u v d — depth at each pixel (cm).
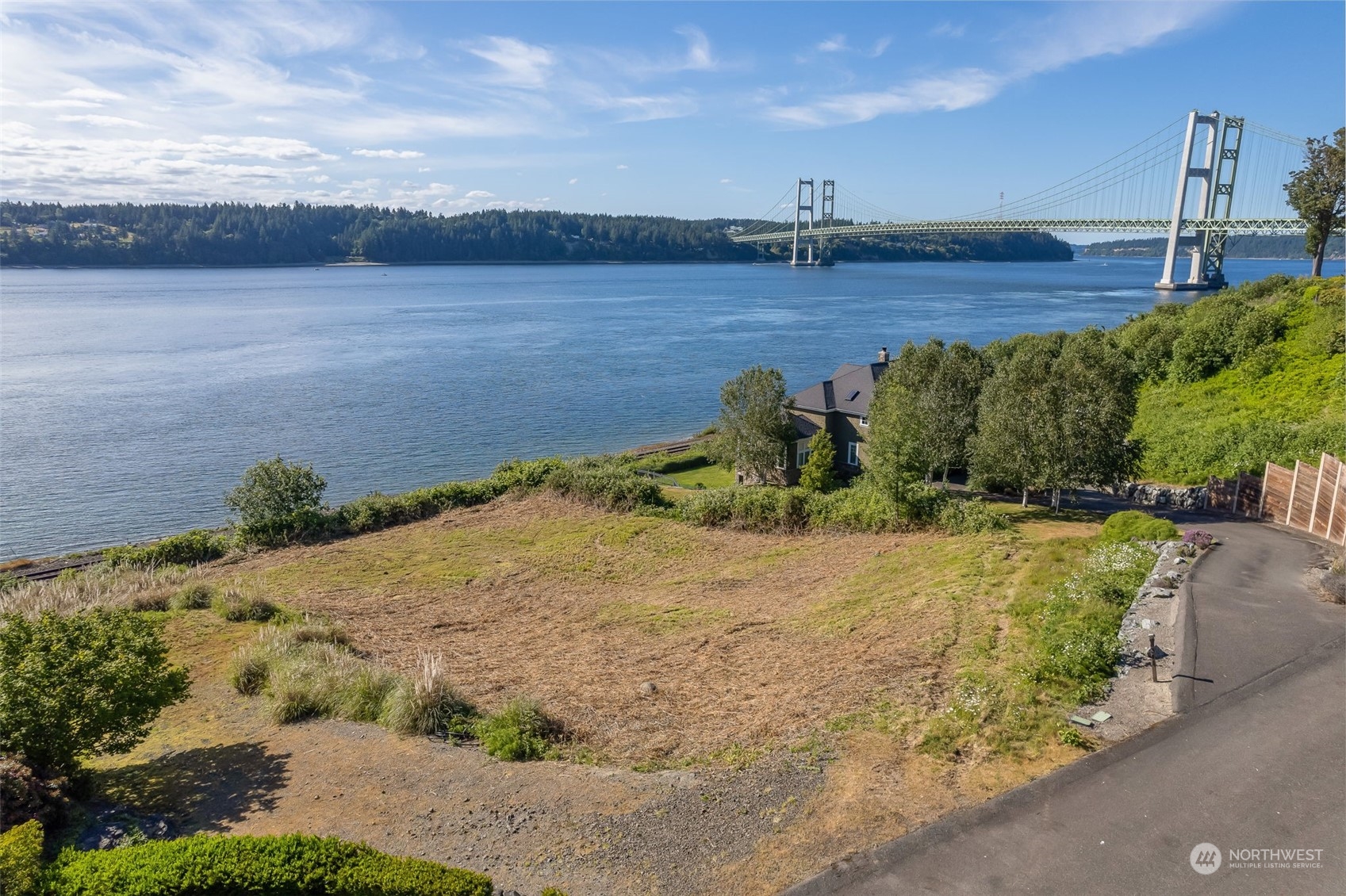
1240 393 4697
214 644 2194
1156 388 5328
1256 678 1501
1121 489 3859
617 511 3984
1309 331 4797
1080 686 1488
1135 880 1009
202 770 1467
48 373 9412
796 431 4531
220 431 6869
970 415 3916
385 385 8925
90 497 5181
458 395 8475
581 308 17562
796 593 2653
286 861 1014
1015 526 3162
